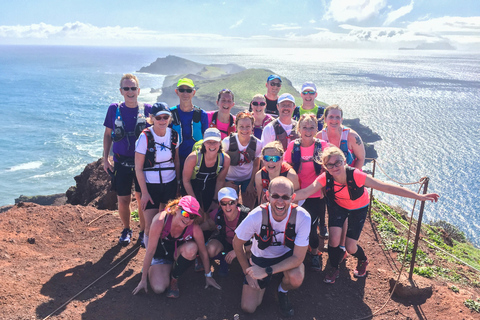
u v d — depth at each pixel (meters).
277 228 4.42
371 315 4.76
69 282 4.96
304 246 4.38
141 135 5.21
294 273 4.45
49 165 107.19
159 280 4.80
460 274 6.24
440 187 102.38
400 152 136.75
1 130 151.25
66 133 148.50
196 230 4.81
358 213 5.18
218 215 5.21
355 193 4.95
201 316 4.51
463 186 103.00
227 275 5.45
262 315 4.64
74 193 15.58
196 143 5.54
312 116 5.44
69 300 4.56
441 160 127.06
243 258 4.69
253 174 6.09
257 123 7.40
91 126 164.75
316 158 5.42
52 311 4.29
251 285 4.51
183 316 4.49
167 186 5.43
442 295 5.21
